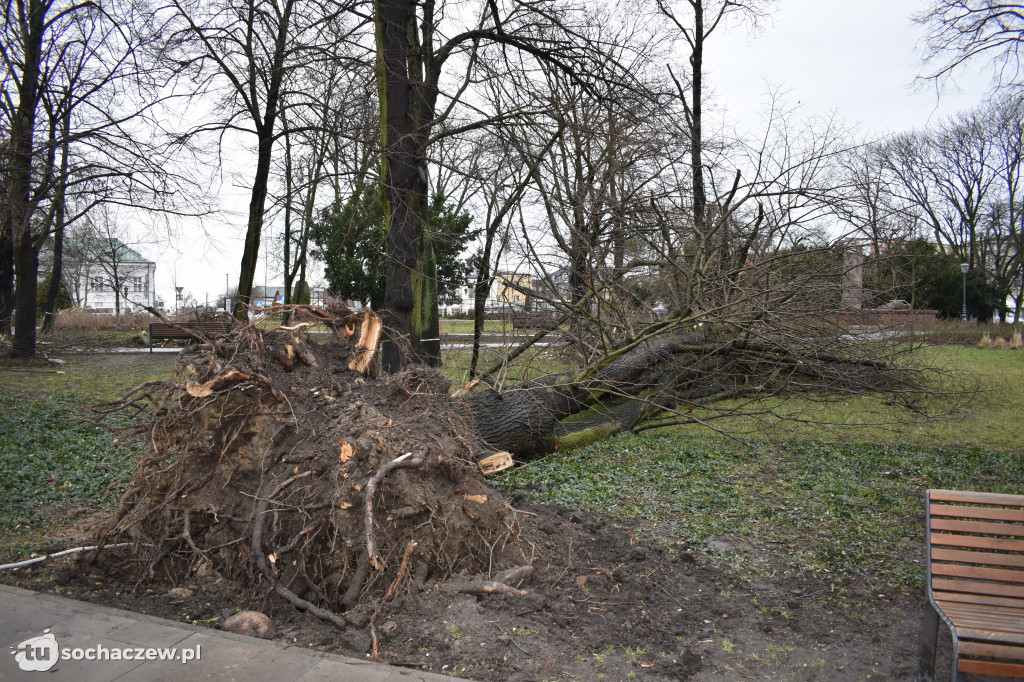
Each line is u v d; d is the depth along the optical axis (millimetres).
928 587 3598
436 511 4723
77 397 12906
